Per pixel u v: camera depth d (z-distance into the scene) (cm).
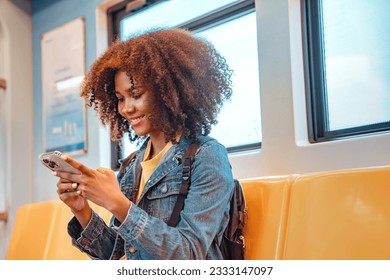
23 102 450
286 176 200
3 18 445
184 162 171
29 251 326
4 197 444
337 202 176
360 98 252
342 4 263
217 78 191
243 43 312
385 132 237
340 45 262
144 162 185
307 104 263
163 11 366
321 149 239
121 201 156
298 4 267
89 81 195
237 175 277
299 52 264
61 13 431
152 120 177
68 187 172
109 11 399
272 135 263
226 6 321
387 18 245
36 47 455
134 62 176
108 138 386
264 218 196
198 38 193
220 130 318
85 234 185
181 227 160
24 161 446
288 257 181
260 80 271
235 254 183
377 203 166
